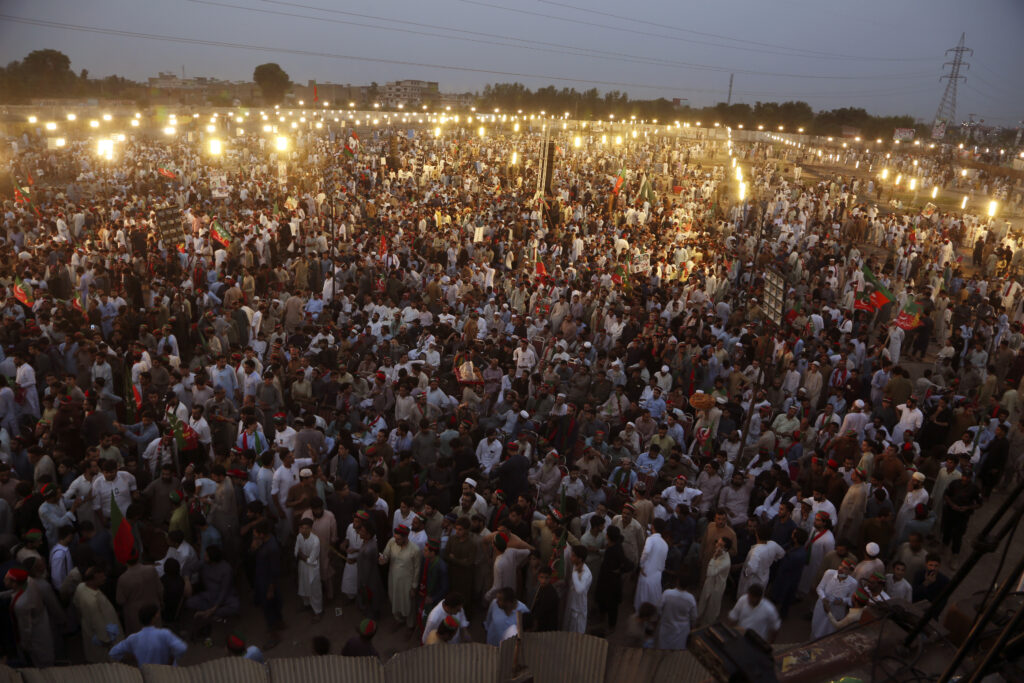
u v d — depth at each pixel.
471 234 26.83
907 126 113.44
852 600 7.79
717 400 12.59
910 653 3.65
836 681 3.47
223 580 8.23
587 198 38.38
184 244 21.06
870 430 11.49
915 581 8.51
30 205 26.98
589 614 8.94
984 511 11.71
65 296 18.27
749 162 76.38
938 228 34.16
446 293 19.30
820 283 21.41
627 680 5.48
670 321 17.56
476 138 77.38
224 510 8.77
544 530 8.47
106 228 23.73
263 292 19.36
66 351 13.21
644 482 10.24
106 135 54.56
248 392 12.06
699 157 80.50
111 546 8.37
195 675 5.41
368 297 16.52
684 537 9.22
